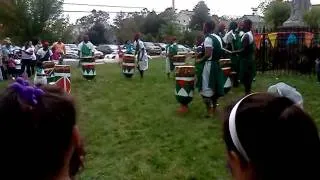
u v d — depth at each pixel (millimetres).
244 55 11102
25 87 1447
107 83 15945
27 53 21234
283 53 16438
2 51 21359
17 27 42469
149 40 64875
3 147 1399
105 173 6133
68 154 1523
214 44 9023
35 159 1431
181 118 9234
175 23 56281
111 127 8664
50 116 1430
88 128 8492
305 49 16000
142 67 17438
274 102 1333
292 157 1280
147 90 13742
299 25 18875
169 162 6527
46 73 12828
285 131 1281
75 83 16109
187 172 6102
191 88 9594
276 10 24484
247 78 11125
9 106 1402
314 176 1282
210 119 9016
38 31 42781
